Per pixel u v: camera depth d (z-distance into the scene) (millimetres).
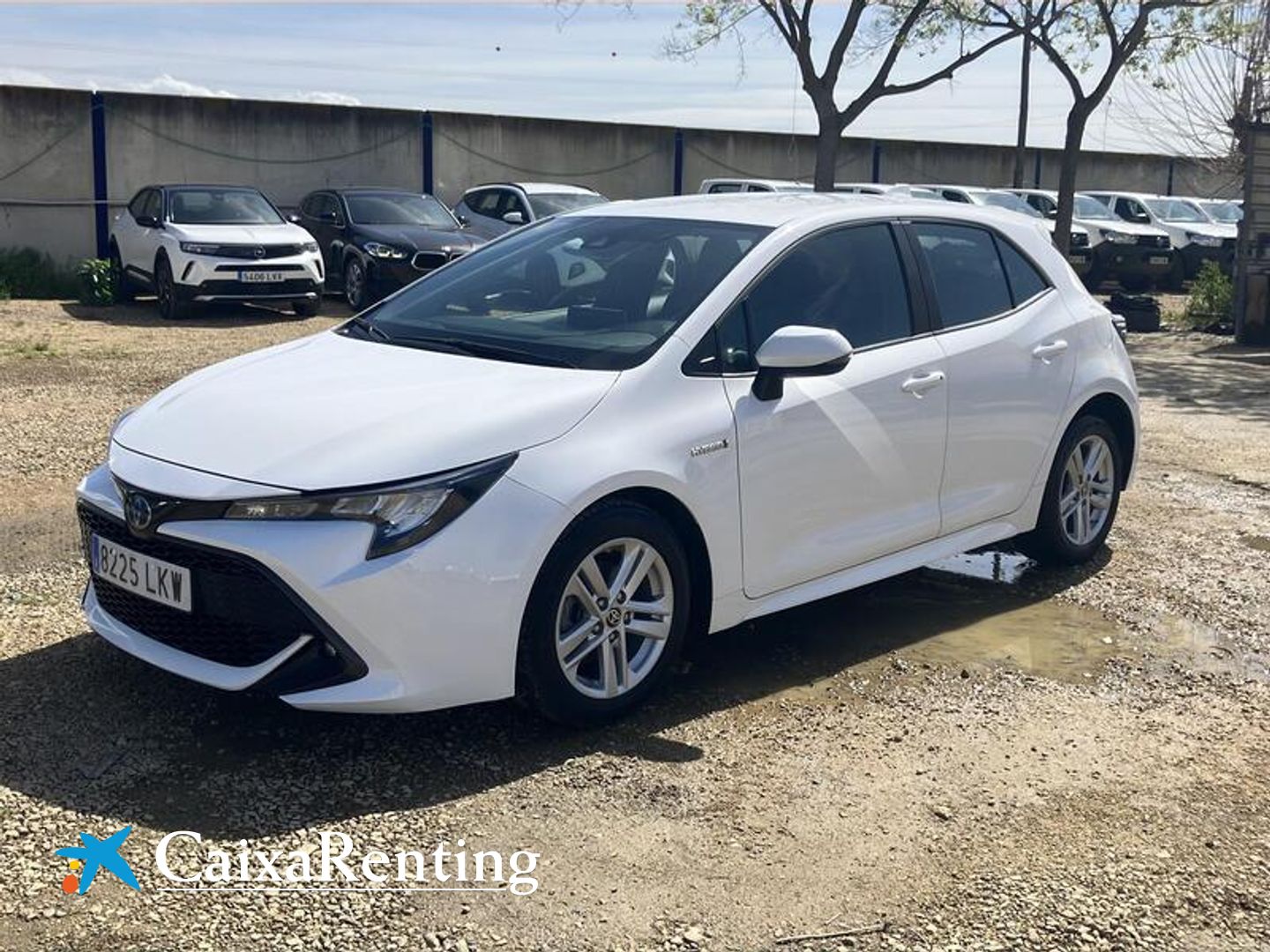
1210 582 5969
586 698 4102
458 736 4113
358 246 16906
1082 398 5879
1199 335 17188
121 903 3152
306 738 4047
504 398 4074
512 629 3859
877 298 5117
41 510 6445
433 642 3748
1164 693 4699
